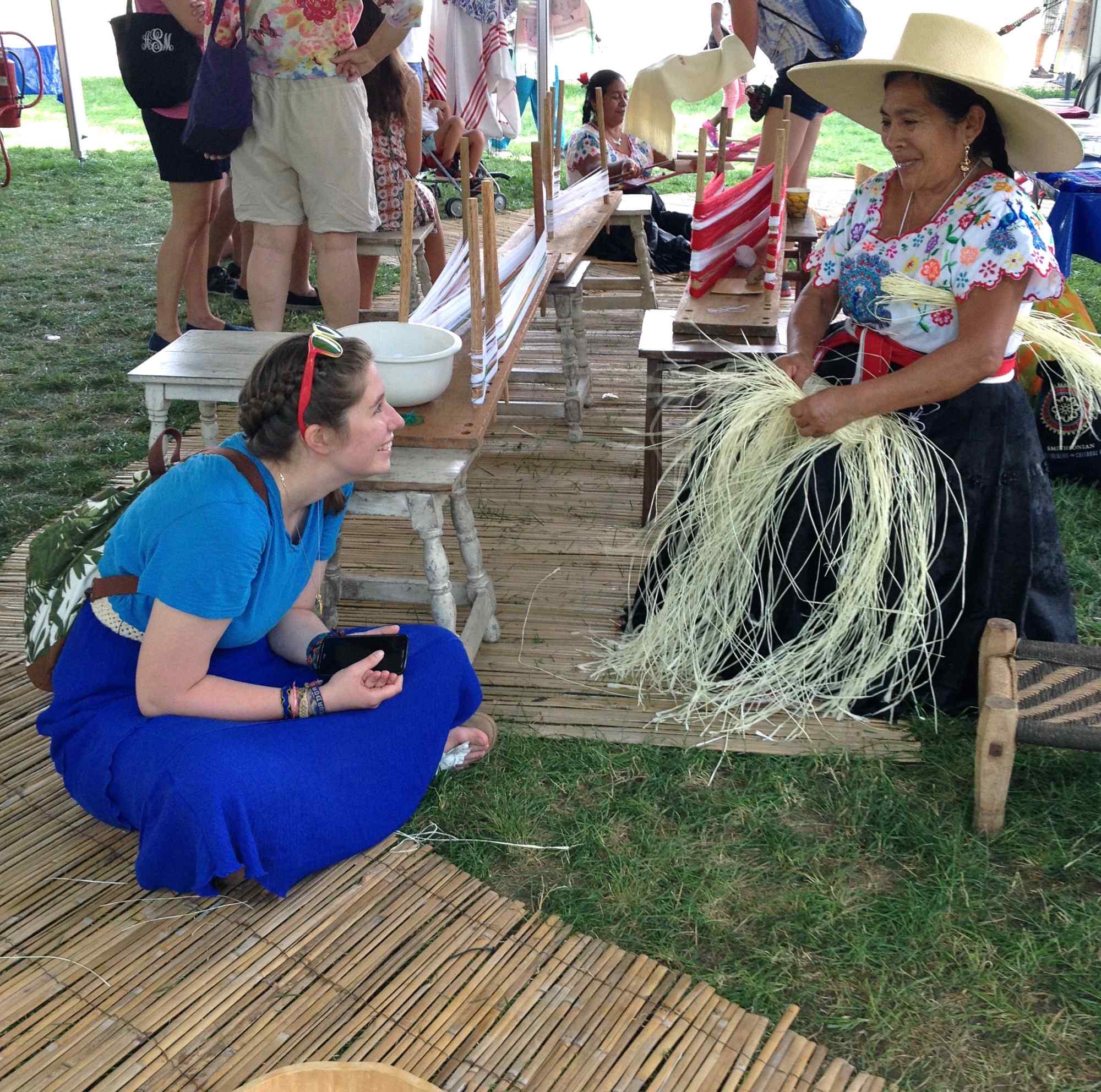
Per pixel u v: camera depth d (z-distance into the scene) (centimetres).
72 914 213
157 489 207
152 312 566
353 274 403
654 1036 187
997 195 253
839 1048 188
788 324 299
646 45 1595
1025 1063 184
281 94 367
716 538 274
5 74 953
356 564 340
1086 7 1061
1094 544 343
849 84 285
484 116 782
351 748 219
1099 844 228
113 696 219
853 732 265
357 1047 186
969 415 262
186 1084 179
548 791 246
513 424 440
